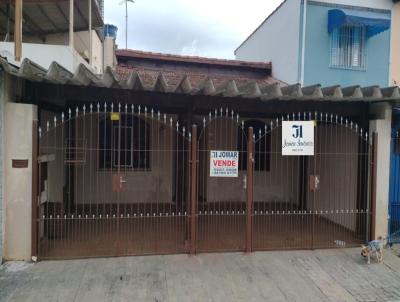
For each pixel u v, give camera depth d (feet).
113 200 30.22
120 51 33.91
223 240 20.77
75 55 25.30
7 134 16.39
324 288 15.16
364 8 31.45
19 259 16.74
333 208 25.50
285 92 18.12
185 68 35.50
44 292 14.08
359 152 21.74
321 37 30.91
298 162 30.96
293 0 31.53
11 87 16.56
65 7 26.37
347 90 18.38
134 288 14.62
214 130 30.99
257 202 32.24
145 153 30.83
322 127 27.02
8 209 16.56
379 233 20.27
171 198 31.19
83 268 16.31
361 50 31.58
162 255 18.06
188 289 14.70
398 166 21.33
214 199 32.01
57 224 22.41
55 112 21.47
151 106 19.52
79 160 24.41
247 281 15.55
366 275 16.48
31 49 23.80
